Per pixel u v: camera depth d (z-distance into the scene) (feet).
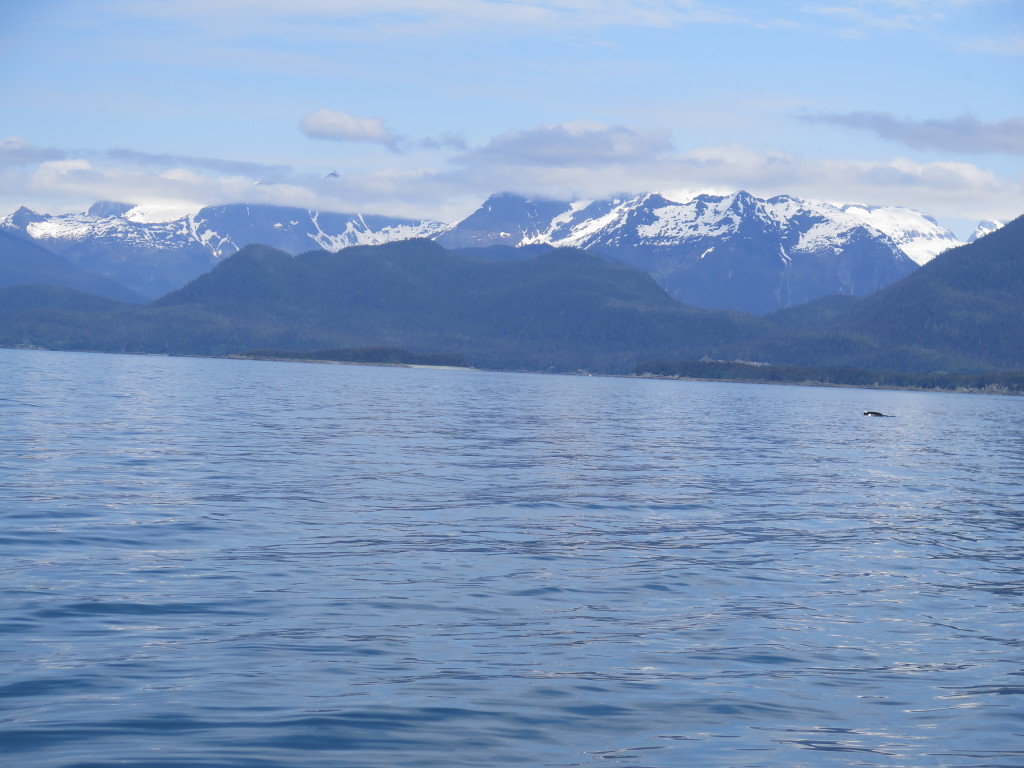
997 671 73.05
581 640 78.07
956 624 86.22
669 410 515.91
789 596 95.04
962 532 137.49
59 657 69.36
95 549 105.19
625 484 180.75
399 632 78.59
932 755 57.52
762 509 154.10
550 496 160.76
